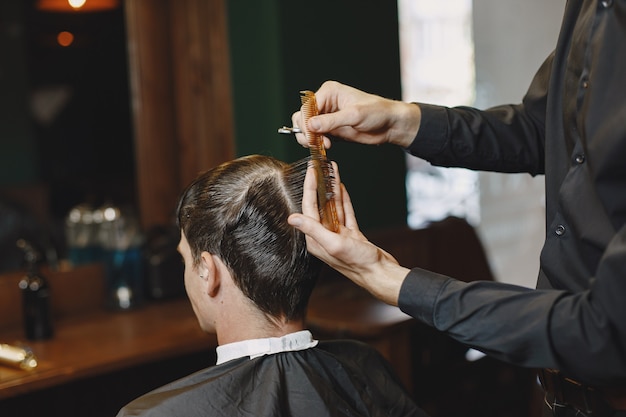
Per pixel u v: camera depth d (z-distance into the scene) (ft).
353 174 10.09
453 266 10.53
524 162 4.79
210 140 10.00
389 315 7.91
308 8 9.53
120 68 9.56
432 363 8.47
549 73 4.64
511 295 3.51
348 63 10.00
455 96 12.84
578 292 3.77
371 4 10.25
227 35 9.70
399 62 10.68
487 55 12.35
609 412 3.88
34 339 7.78
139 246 9.02
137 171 9.72
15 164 8.87
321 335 7.90
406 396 4.90
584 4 3.94
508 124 4.73
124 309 8.82
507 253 12.59
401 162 10.74
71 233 9.04
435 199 13.28
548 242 3.96
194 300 4.56
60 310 8.77
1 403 7.83
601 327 3.24
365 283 3.82
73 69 9.21
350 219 4.01
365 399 4.59
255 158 4.44
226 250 4.32
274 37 9.25
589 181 3.69
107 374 8.50
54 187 9.05
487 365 9.05
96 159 9.35
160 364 8.91
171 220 9.76
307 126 4.06
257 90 9.52
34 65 8.99
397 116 4.51
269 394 4.21
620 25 3.54
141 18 9.68
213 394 4.21
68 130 9.18
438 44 12.83
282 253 4.31
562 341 3.34
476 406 8.96
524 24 11.97
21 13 8.92
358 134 4.56
